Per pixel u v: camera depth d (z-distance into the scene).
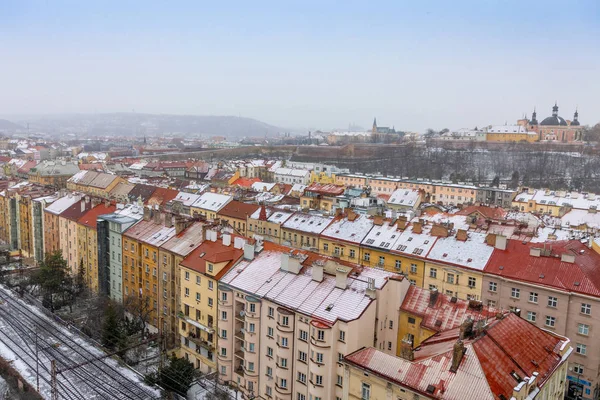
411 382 52.84
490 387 49.03
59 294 118.19
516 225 112.12
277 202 165.25
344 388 59.97
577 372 78.81
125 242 109.00
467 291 90.19
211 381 80.19
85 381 84.50
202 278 84.31
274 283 75.12
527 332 60.22
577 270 81.00
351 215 117.81
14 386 85.50
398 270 100.62
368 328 65.31
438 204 172.25
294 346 68.62
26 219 162.38
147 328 103.62
